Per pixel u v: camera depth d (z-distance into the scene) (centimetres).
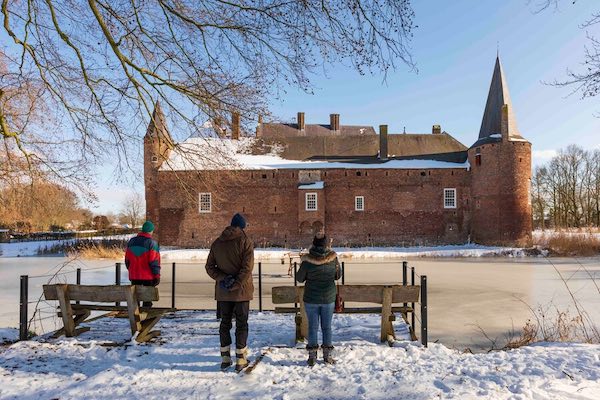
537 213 6869
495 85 4216
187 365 559
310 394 462
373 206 4272
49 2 698
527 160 4034
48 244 4331
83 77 816
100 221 7081
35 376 523
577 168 6144
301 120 5156
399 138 4741
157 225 4166
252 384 491
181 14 728
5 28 725
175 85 760
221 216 4184
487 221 4081
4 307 1290
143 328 696
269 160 4438
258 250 3759
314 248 573
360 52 632
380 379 502
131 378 508
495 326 1108
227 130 862
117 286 669
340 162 4447
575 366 549
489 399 441
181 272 2305
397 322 820
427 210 4281
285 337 704
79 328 733
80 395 459
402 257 3225
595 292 1609
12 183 1051
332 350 569
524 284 1823
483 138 4200
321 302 563
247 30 693
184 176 919
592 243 3397
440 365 556
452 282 1889
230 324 554
